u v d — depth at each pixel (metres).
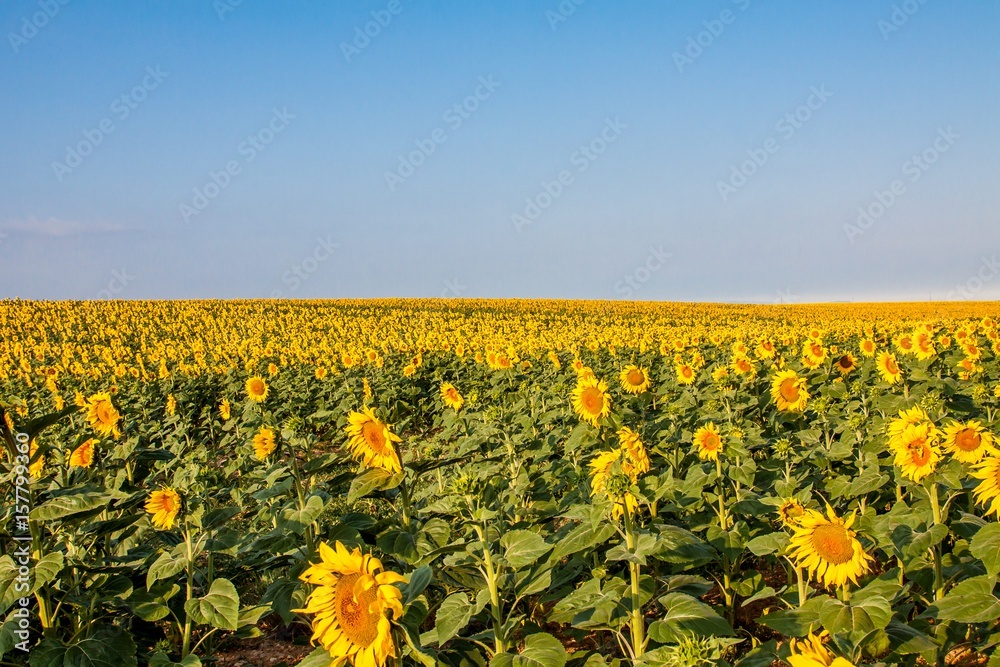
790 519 4.87
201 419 17.42
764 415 10.73
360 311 59.81
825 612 3.55
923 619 4.11
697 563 4.59
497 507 4.85
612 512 4.01
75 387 19.23
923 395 7.61
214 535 5.05
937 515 4.57
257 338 41.19
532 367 18.66
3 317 47.72
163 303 62.59
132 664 4.20
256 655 5.67
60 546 5.01
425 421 16.61
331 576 2.68
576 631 4.91
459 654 4.20
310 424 14.57
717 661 3.24
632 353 22.53
